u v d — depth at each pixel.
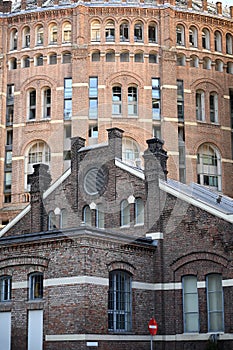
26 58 63.50
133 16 62.72
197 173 61.69
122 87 61.47
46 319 28.09
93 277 27.94
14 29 64.38
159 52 62.62
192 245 30.92
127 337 29.08
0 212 59.50
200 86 63.59
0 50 63.88
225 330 29.19
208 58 64.56
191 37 64.62
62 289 27.98
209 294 30.28
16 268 29.80
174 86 61.84
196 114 63.38
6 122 63.03
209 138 62.72
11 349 29.05
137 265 30.67
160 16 63.25
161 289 31.30
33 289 29.33
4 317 29.77
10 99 63.34
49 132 60.84
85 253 27.75
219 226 30.27
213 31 65.31
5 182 61.72
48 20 63.03
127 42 62.22
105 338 27.92
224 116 64.19
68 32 62.84
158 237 31.80
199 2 68.06
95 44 61.88
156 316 31.09
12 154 61.56
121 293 29.69
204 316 29.98
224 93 64.62
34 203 35.09
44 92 62.50
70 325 27.31
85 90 60.47
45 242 28.89
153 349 30.50
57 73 61.94
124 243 29.36
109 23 62.81
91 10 62.59
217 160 63.03
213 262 30.17
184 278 31.16
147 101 61.34
